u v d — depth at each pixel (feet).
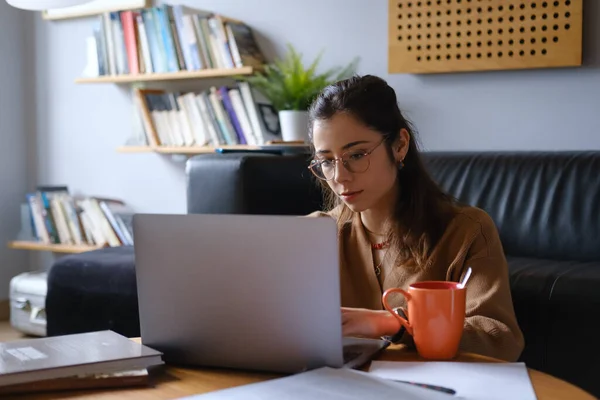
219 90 10.53
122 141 12.63
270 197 8.25
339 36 10.37
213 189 8.16
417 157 4.48
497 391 2.85
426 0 9.53
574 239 7.82
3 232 13.39
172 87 11.86
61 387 3.07
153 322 3.50
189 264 3.34
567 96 8.90
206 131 10.69
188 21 10.66
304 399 2.71
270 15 10.93
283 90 9.99
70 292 8.84
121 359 3.17
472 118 9.50
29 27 13.65
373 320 3.56
